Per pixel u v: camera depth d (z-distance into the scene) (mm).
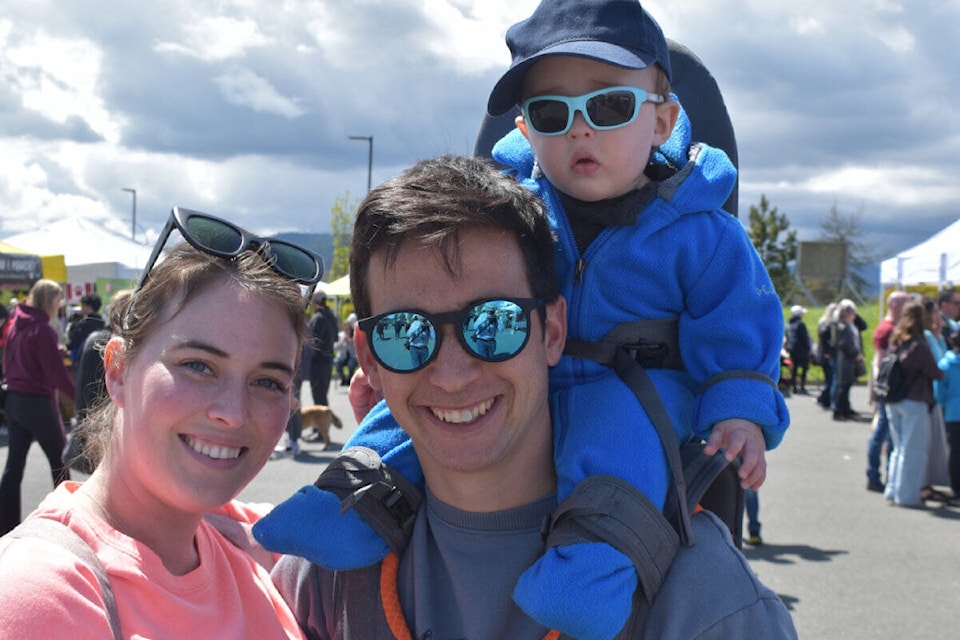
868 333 14578
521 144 1136
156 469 862
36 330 3479
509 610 909
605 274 995
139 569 833
